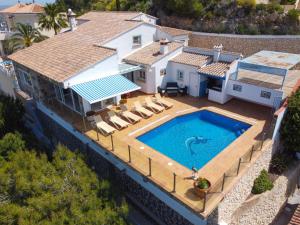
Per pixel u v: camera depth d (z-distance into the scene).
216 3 53.12
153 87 35.72
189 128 28.61
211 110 30.91
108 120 28.62
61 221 16.17
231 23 50.06
